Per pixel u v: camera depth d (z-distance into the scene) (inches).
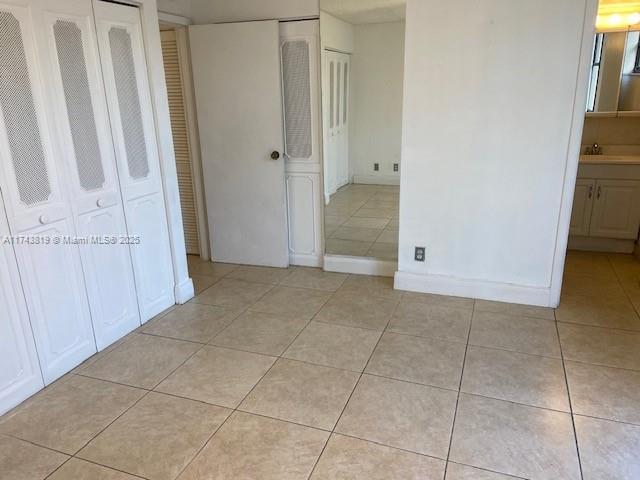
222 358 102.2
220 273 152.2
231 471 71.3
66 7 89.2
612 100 160.7
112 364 100.7
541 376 93.0
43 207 88.4
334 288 137.9
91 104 96.7
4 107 79.7
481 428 79.0
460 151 118.9
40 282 89.7
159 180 119.0
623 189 153.7
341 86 134.0
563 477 68.8
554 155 111.7
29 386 89.4
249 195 151.4
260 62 137.7
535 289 122.0
